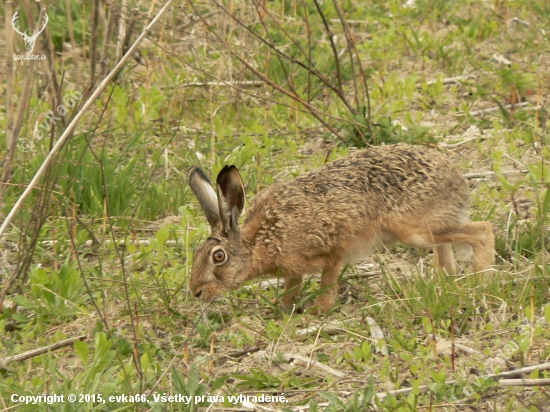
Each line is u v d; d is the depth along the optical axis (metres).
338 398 8.29
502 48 16.94
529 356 8.83
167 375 8.87
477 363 8.77
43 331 9.88
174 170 13.47
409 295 9.96
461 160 13.52
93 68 14.84
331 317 10.25
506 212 11.89
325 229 10.23
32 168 12.51
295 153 13.88
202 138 14.63
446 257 10.90
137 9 15.25
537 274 10.14
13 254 11.48
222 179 10.02
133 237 11.70
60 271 10.34
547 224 11.47
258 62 16.12
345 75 16.19
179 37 16.92
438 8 18.48
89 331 9.87
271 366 9.20
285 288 10.83
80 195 12.27
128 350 9.34
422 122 14.86
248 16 16.78
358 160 10.70
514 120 14.37
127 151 13.34
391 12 18.64
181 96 15.62
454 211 10.67
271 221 10.33
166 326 10.01
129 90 15.80
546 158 13.04
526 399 8.20
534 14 17.92
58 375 8.93
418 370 8.77
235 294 10.78
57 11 17.33
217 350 9.54
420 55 16.92
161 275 10.83
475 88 15.66
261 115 15.25
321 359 9.23
